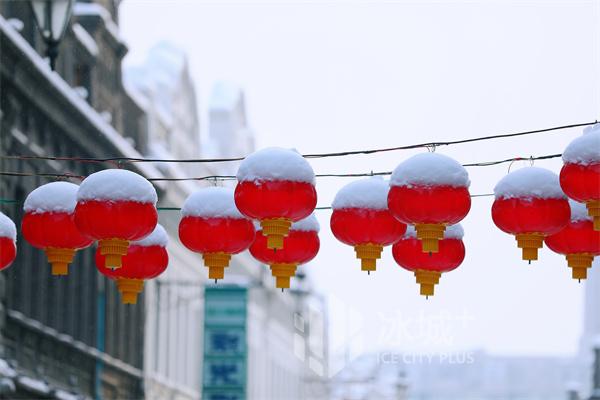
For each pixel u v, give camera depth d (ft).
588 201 41.04
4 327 119.03
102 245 42.96
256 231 46.80
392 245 46.29
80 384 144.36
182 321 191.93
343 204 44.52
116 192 42.45
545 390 474.08
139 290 48.21
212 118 235.81
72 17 139.13
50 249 46.91
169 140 191.11
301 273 193.16
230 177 46.16
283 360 254.47
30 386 121.39
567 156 40.93
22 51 118.52
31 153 127.13
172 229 179.32
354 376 176.45
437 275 46.01
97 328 150.71
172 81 196.03
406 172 41.98
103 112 153.99
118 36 159.33
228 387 162.61
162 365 180.86
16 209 123.95
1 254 47.67
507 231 43.62
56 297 136.46
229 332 164.35
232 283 165.37
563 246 44.73
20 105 123.75
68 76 140.67
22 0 126.00
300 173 41.75
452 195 41.60
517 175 43.19
